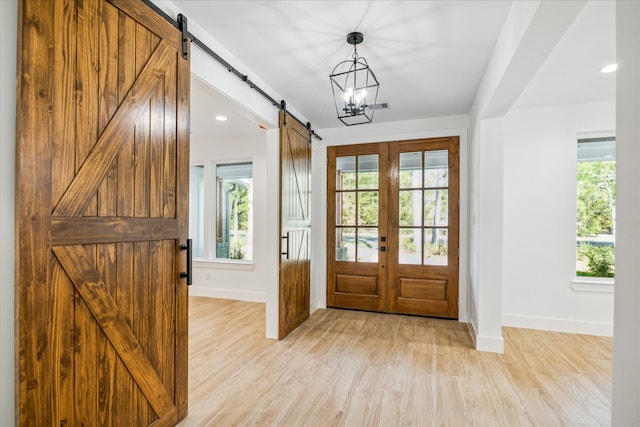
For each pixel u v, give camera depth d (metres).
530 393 2.20
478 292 2.98
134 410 1.53
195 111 3.63
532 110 3.60
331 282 4.46
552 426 1.85
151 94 1.62
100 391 1.37
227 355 2.82
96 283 1.35
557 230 3.52
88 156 1.31
